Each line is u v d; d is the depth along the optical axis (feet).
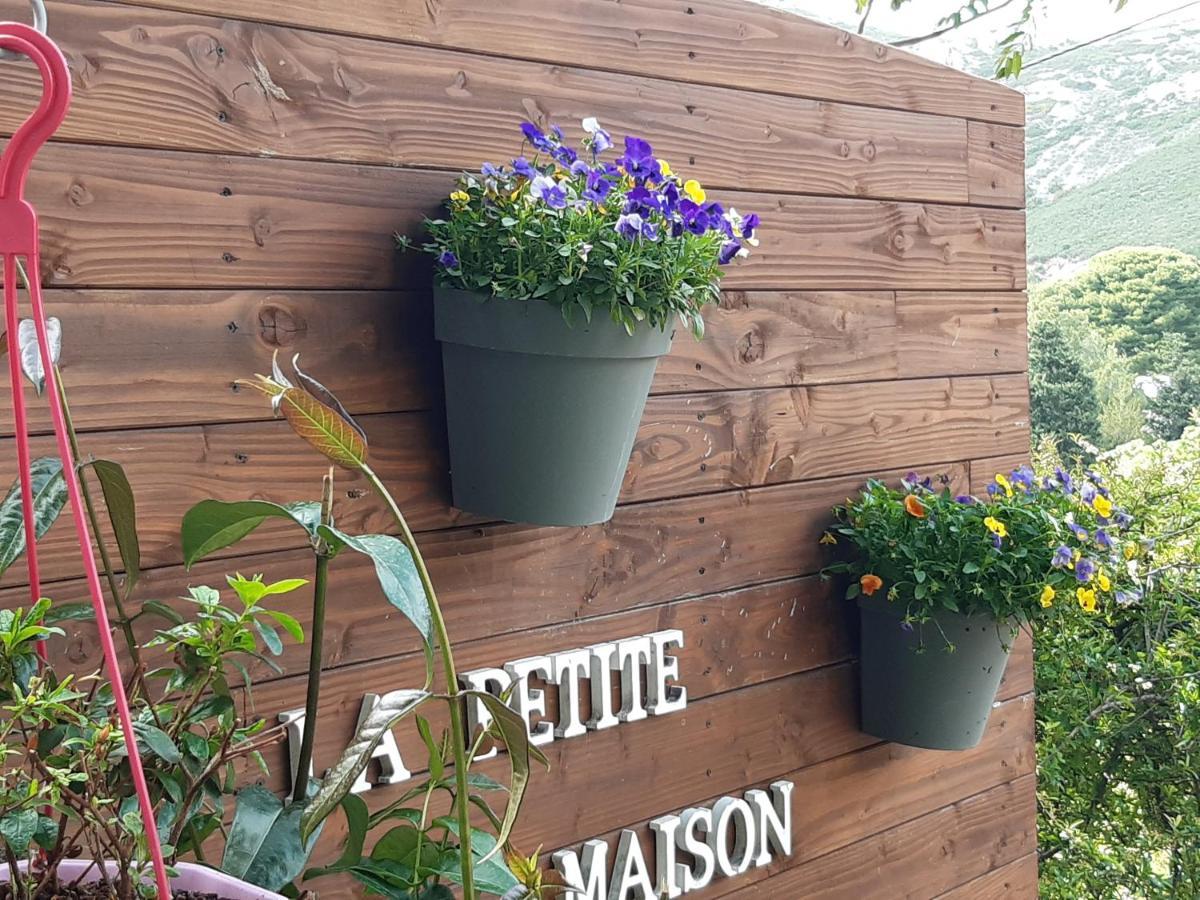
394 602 2.53
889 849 6.53
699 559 5.58
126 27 3.77
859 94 6.10
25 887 2.38
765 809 5.82
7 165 2.18
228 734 2.77
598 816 5.21
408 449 4.56
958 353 6.77
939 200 6.58
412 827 3.31
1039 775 10.61
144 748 2.82
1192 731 10.27
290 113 4.16
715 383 5.56
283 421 4.23
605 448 4.34
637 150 4.45
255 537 4.17
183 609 3.99
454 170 4.61
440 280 4.32
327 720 4.37
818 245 5.97
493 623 4.83
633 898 5.36
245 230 4.08
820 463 6.08
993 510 5.95
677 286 4.22
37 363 2.56
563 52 4.90
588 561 5.15
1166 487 11.32
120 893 2.40
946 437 6.73
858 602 6.19
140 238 3.84
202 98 3.95
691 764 5.58
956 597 5.88
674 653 5.49
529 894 2.97
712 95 5.44
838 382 6.14
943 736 6.07
